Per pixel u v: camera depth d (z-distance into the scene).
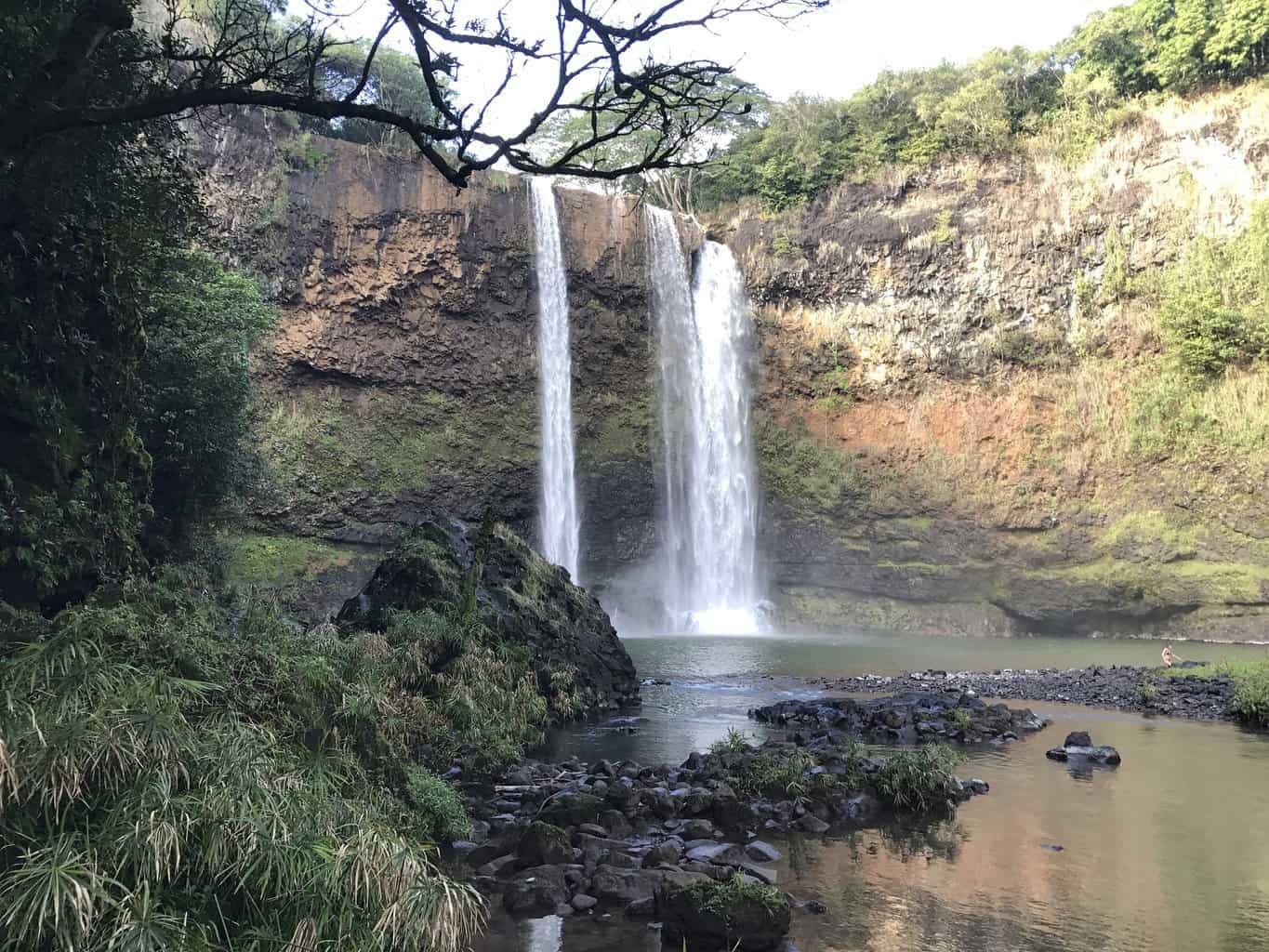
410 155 45.59
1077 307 50.12
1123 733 17.22
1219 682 23.14
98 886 4.54
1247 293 46.22
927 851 9.56
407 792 9.62
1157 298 48.47
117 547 12.95
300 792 6.00
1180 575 44.78
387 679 13.52
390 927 5.36
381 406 45.19
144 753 5.36
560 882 8.32
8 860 4.79
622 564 50.56
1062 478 48.66
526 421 48.03
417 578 19.17
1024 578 48.09
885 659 33.50
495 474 46.91
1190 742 16.17
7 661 5.79
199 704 7.35
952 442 50.84
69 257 12.86
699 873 8.32
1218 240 47.34
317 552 42.38
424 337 45.97
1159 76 50.12
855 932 7.21
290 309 43.06
